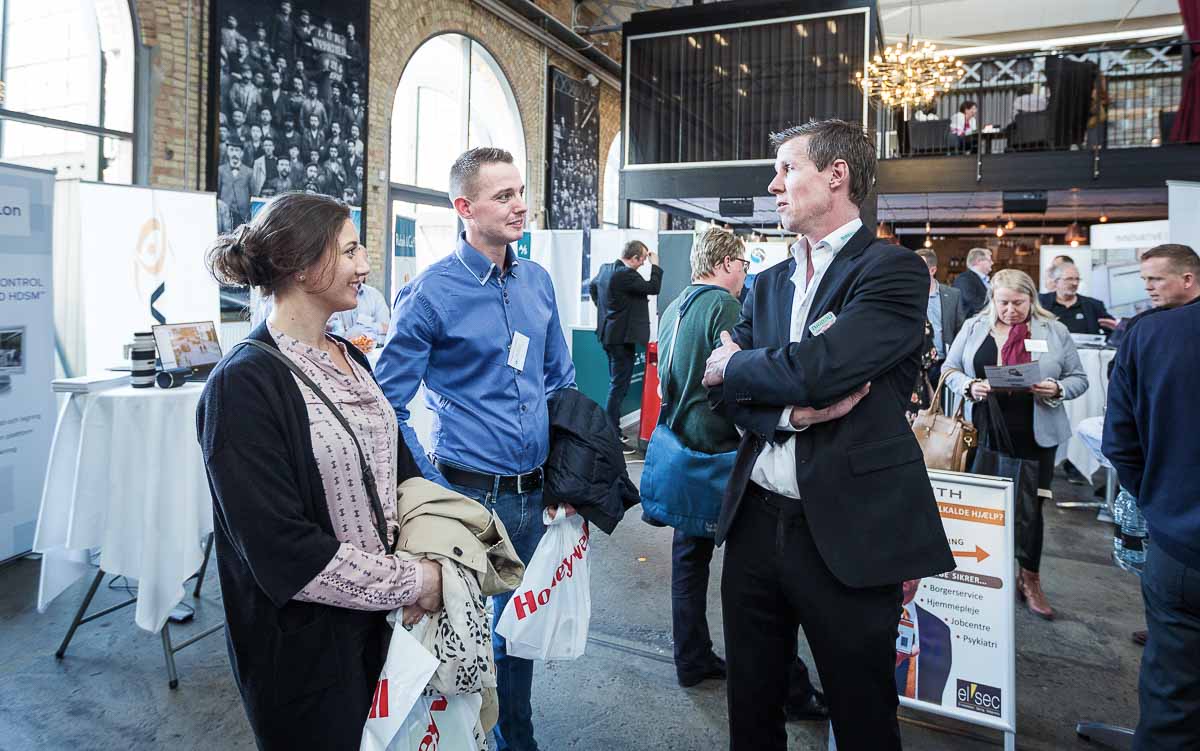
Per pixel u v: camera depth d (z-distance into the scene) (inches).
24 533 138.3
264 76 233.5
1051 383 113.8
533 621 68.1
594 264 276.2
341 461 43.9
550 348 77.1
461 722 47.6
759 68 310.2
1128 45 298.0
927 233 538.9
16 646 103.1
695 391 87.7
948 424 97.0
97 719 85.5
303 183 249.4
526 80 384.2
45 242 140.3
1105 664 101.9
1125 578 133.6
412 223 255.6
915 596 83.3
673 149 323.0
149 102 211.3
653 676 97.6
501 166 67.2
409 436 62.5
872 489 52.4
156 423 96.0
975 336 125.6
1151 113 360.5
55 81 199.9
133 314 183.6
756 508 58.8
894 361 51.5
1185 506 55.1
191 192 194.5
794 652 61.8
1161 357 56.5
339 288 45.8
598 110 454.0
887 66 297.1
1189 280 107.2
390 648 44.1
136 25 207.6
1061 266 217.3
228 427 40.3
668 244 270.5
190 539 98.9
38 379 139.6
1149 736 57.9
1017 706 91.3
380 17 283.3
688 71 319.6
